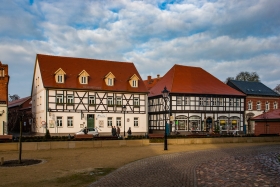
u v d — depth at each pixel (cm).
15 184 1107
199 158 1878
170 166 1541
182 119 5034
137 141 2714
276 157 1909
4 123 3641
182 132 4997
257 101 6031
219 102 5372
